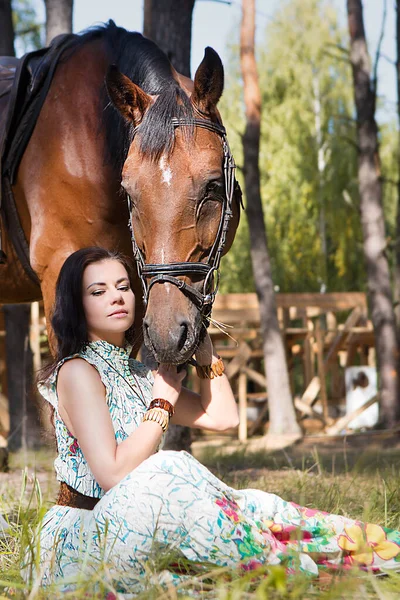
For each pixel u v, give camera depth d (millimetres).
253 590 2281
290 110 20078
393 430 10102
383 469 5520
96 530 2346
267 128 20266
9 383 8773
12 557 2891
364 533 2471
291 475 5199
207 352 2840
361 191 11062
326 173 19406
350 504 3750
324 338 12352
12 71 4348
